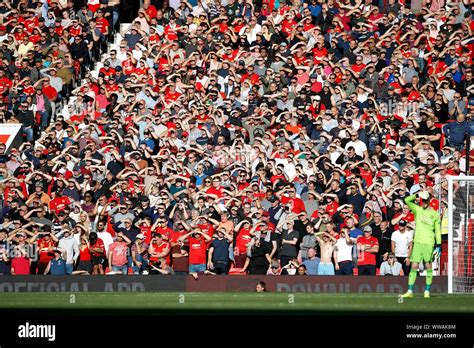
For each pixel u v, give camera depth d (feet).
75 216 383.86
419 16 487.20
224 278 351.05
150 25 489.67
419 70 460.14
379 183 386.11
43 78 458.91
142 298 300.81
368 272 354.54
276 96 443.73
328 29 481.87
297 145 421.18
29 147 426.10
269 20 479.00
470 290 340.18
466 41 469.98
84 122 444.96
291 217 365.20
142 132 434.30
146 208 377.30
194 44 470.80
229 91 450.30
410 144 417.28
